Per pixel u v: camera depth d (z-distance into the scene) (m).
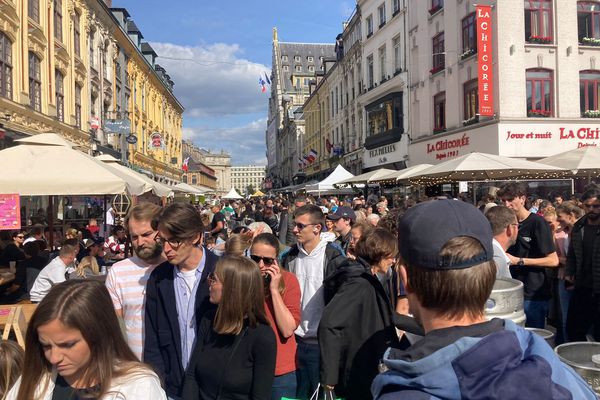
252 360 2.77
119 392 1.76
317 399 3.08
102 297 1.85
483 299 1.29
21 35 16.17
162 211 3.00
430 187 18.95
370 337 2.94
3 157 6.51
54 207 19.12
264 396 2.71
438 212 1.36
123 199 18.69
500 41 18.88
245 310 2.75
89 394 1.76
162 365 3.04
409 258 1.36
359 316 2.97
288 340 3.45
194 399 2.82
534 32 19.28
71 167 6.54
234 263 2.79
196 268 3.10
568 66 19.12
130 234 3.34
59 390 1.85
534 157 18.84
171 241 2.91
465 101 21.39
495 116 19.09
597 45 19.41
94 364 1.80
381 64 30.86
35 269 7.38
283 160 84.88
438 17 23.27
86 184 6.35
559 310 5.74
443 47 23.09
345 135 38.84
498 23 18.88
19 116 15.95
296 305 3.57
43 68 18.19
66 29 20.91
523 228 4.93
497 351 1.15
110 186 6.42
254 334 2.77
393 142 28.31
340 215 6.45
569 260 5.27
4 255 8.62
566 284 5.59
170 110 52.09
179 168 56.59
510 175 11.51
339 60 39.81
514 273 5.00
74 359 1.76
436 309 1.31
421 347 1.25
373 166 31.56
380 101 29.33
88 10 23.91
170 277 3.12
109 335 1.83
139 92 36.59
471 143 20.48
